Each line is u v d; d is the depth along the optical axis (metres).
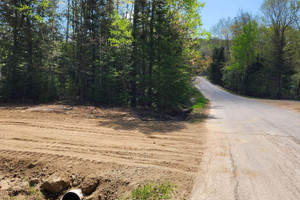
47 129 7.75
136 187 3.74
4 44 17.23
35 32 17.81
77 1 17.23
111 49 16.53
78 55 18.72
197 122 9.71
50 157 5.20
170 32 14.96
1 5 16.61
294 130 7.52
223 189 3.45
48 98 17.02
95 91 16.34
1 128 7.70
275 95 37.47
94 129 7.94
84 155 5.23
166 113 13.53
